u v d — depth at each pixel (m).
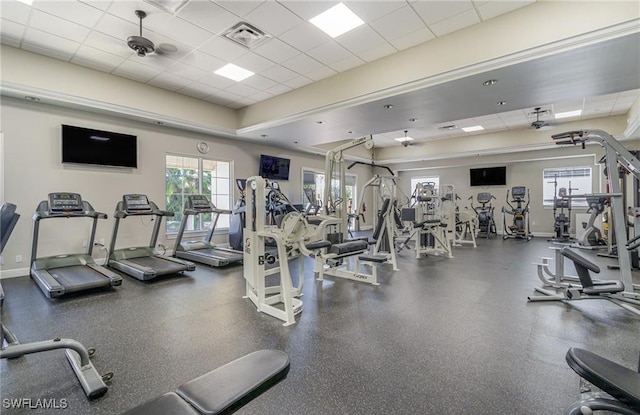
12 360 2.20
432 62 4.06
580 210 9.16
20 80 4.18
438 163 11.44
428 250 6.54
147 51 3.68
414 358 2.22
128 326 2.80
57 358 2.24
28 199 4.59
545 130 8.55
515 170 10.28
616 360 2.17
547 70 3.66
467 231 9.89
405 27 3.75
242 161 7.76
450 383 1.91
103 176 5.37
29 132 4.59
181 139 6.48
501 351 2.31
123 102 5.18
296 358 2.23
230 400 0.98
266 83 5.50
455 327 2.76
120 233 5.63
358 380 1.95
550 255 6.42
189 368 2.11
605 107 6.81
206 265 5.46
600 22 2.99
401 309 3.23
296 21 3.59
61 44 4.07
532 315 3.02
